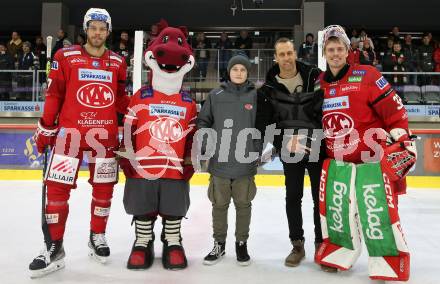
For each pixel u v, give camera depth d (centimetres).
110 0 1396
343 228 258
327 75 272
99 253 274
